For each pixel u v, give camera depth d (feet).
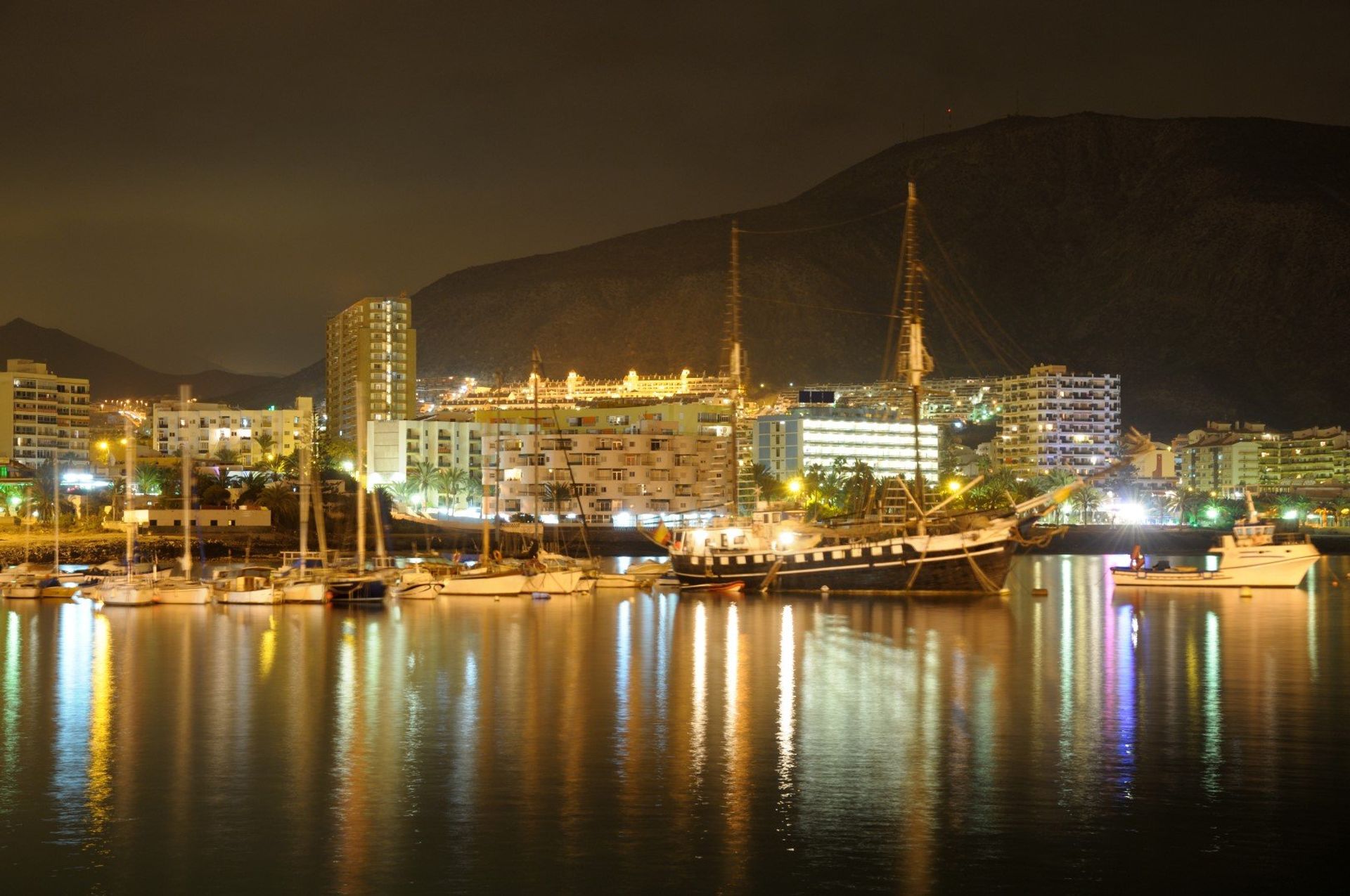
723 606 458.91
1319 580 646.33
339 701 254.47
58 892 147.43
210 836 165.48
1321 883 148.25
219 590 483.10
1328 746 208.85
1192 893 145.79
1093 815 171.32
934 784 186.39
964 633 369.30
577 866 153.99
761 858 156.15
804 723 228.63
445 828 168.04
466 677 285.84
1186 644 342.44
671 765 197.67
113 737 220.43
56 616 438.40
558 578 516.73
